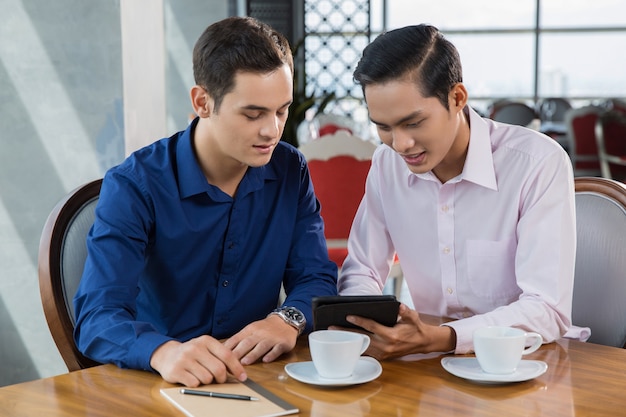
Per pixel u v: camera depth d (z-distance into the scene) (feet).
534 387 3.77
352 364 3.84
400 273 11.65
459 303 5.42
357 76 4.46
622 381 3.85
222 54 4.39
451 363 4.09
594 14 33.60
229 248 5.13
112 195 4.83
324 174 11.02
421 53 4.32
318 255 5.43
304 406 3.55
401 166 5.47
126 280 4.65
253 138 4.49
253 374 4.05
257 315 5.35
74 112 8.76
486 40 34.14
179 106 21.15
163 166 4.97
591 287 5.35
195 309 5.19
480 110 32.45
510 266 5.20
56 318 4.95
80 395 3.73
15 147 8.79
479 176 5.11
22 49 8.71
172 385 3.86
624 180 25.90
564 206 4.91
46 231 5.12
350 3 27.86
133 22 9.07
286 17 27.43
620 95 33.81
